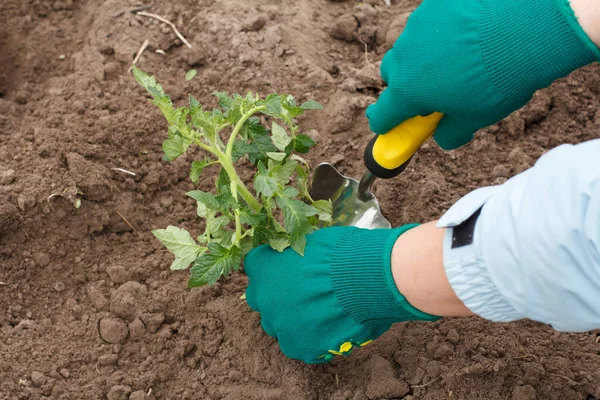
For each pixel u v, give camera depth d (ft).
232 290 3.15
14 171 3.18
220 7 3.71
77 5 3.84
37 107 3.49
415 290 2.52
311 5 3.81
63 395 2.93
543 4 2.45
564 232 2.16
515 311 2.33
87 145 3.30
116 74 3.55
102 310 3.11
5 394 2.91
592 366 2.96
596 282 2.18
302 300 2.73
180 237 2.82
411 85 2.64
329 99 3.49
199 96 3.51
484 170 3.38
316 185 3.18
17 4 3.80
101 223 3.23
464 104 2.60
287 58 3.57
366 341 2.77
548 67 2.48
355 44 3.74
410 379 2.94
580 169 2.18
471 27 2.53
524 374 2.93
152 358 3.03
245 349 3.02
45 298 3.14
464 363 2.95
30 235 3.16
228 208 2.73
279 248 2.81
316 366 2.99
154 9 3.73
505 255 2.25
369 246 2.63
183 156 3.38
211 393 2.97
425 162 3.37
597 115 3.49
